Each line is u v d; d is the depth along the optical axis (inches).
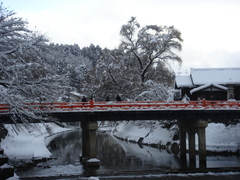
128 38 2438.5
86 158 1556.3
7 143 1772.9
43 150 1886.1
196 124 1563.7
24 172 1330.0
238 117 1557.6
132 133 2593.5
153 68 2564.0
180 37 2385.6
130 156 1774.1
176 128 2058.3
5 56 957.8
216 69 2522.1
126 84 2468.0
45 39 1068.5
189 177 1261.1
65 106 1421.0
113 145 2297.0
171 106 1519.4
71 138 2869.1
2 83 1002.7
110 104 1491.1
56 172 1331.2
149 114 1529.3
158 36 2384.4
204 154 1545.3
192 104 1528.1
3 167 1037.2
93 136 1493.6
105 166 1483.8
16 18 1023.0
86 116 1477.6
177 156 1745.8
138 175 1291.8
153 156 1758.1
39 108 1130.0
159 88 2313.0
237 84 2393.0
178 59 2397.9
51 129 3565.5
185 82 2471.7
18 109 981.2
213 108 1525.6
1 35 1011.9
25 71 1045.2
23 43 1008.9
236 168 1398.9
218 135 1855.3
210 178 1245.7
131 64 2532.0
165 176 1275.8
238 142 1806.1
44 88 1045.2
